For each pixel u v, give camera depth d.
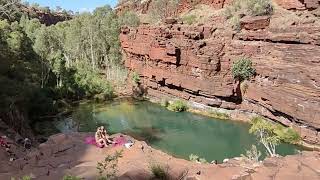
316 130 33.25
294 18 44.03
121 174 11.69
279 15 47.03
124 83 63.72
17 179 12.14
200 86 48.47
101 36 73.38
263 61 42.44
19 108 35.81
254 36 44.81
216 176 11.16
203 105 48.88
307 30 37.41
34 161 14.56
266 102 40.22
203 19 62.28
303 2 45.19
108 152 15.16
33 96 42.22
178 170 11.98
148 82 57.78
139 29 60.31
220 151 32.81
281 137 34.03
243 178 10.65
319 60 34.34
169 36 54.41
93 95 57.78
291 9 47.38
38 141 32.84
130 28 64.75
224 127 40.72
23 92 38.09
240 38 47.19
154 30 56.28
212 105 47.72
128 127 42.00
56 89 55.47
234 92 45.03
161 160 13.38
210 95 47.44
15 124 30.09
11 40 49.56
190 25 56.78
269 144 32.66
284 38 39.78
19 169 13.90
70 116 47.22
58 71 58.81
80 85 58.12
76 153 15.23
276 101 37.97
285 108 36.47
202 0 75.69
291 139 33.78
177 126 41.81
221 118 44.56
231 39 48.31
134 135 38.69
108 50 74.56
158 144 35.50
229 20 53.84
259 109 42.06
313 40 35.81
